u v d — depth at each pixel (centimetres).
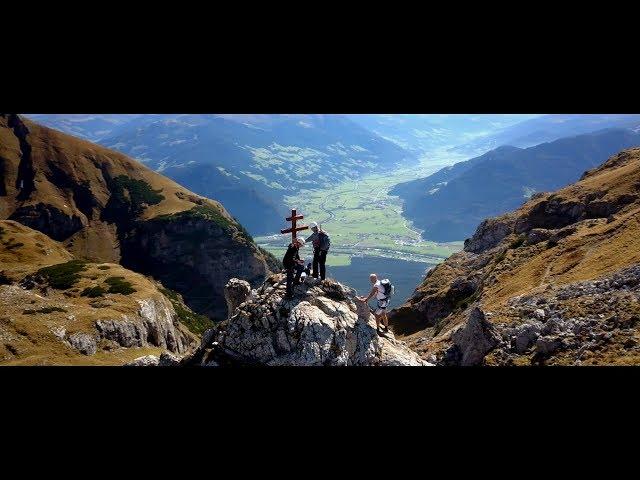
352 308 1301
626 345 2195
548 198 8044
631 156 8888
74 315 6206
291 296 1242
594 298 3048
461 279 7525
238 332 1209
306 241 1245
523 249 6800
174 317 8938
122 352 5891
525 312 3491
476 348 2728
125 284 8125
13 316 5753
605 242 4909
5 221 12194
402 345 1309
